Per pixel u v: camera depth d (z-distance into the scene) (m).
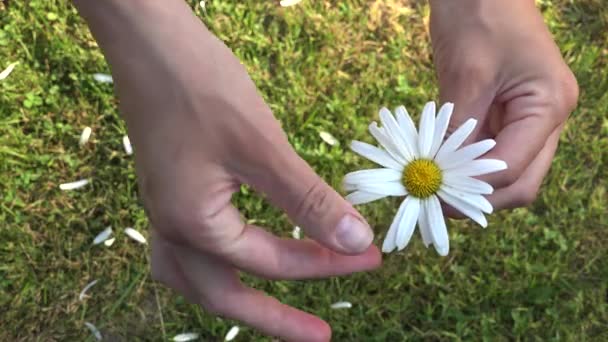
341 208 0.37
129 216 0.65
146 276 0.64
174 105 0.36
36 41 0.67
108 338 0.64
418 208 0.40
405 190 0.40
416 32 0.69
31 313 0.63
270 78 0.68
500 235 0.65
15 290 0.64
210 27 0.68
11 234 0.64
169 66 0.36
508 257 0.65
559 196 0.66
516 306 0.64
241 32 0.68
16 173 0.65
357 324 0.63
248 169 0.37
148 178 0.38
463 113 0.42
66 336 0.63
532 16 0.42
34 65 0.67
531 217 0.66
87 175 0.66
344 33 0.69
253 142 0.37
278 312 0.44
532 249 0.65
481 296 0.64
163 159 0.37
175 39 0.36
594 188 0.67
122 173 0.65
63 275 0.64
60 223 0.65
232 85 0.37
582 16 0.69
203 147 0.37
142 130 0.37
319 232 0.38
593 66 0.69
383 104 0.68
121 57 0.37
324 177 0.65
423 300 0.64
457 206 0.39
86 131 0.65
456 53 0.43
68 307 0.64
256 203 0.64
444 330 0.64
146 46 0.36
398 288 0.64
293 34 0.69
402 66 0.68
